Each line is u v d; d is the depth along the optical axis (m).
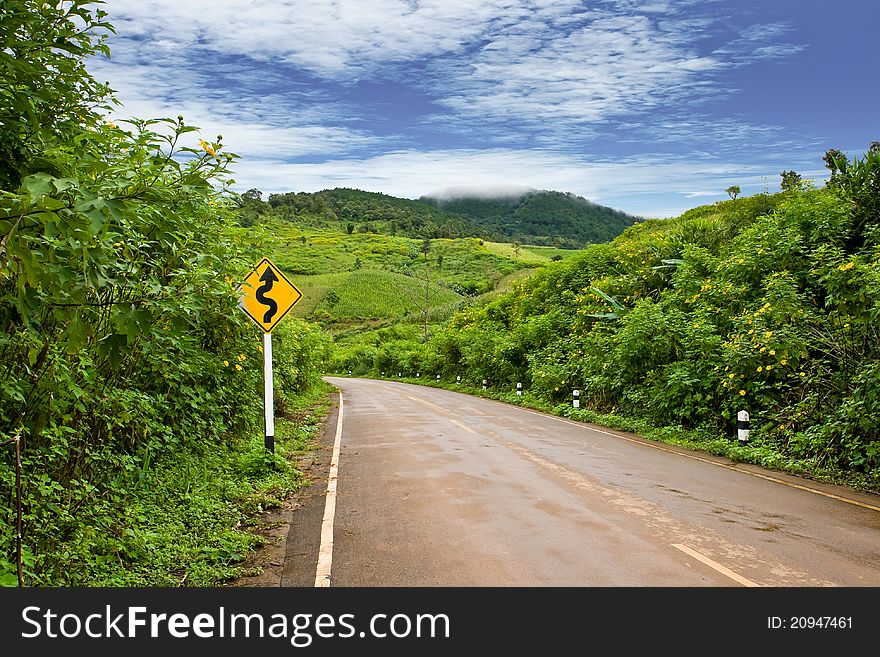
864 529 7.06
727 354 13.18
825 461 10.57
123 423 6.86
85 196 2.90
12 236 2.77
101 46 4.55
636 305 18.62
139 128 4.83
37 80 4.01
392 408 23.33
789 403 12.47
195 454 9.54
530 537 6.68
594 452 12.47
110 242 4.25
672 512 7.76
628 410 17.83
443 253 147.75
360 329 90.88
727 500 8.45
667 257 22.47
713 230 22.92
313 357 29.81
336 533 6.99
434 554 6.17
